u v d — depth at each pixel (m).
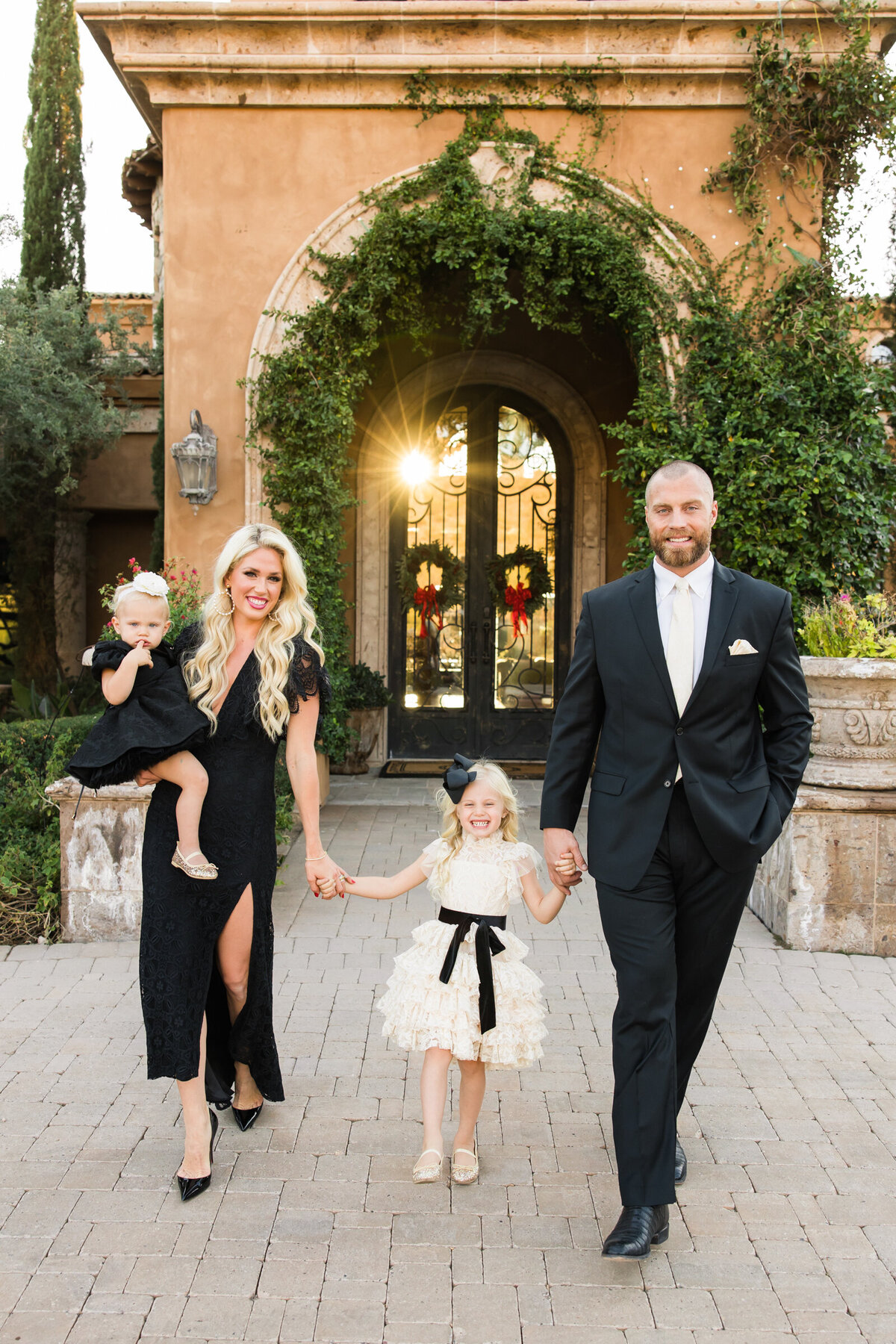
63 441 8.85
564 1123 3.05
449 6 6.92
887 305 8.56
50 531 10.09
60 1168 2.77
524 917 5.10
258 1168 2.78
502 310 8.76
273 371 7.12
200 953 2.65
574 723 2.59
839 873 4.62
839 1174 2.79
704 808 2.37
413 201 7.16
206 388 7.29
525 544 9.80
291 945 4.61
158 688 2.70
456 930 2.72
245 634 2.77
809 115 7.02
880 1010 3.94
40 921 4.77
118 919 4.67
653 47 7.03
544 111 7.18
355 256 7.13
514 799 2.84
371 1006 3.91
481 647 9.83
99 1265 2.36
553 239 7.12
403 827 7.06
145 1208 2.59
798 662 2.56
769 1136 2.99
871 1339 2.14
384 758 9.61
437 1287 2.29
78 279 11.39
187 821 2.63
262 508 7.29
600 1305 2.24
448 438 9.78
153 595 2.78
